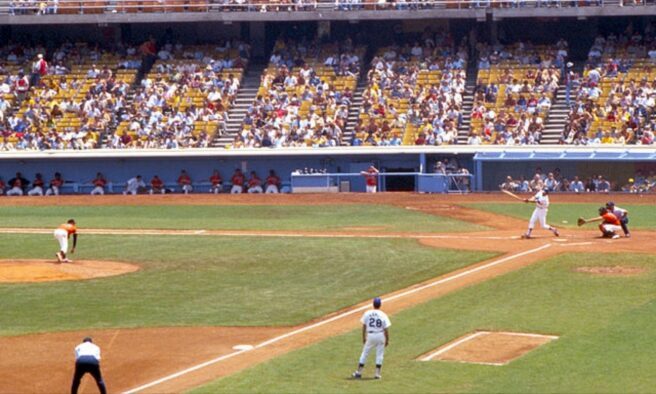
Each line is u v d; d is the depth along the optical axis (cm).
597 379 4650
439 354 5169
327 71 14738
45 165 13750
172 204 12456
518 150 12962
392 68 14612
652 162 12731
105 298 6725
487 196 12706
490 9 14550
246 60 15125
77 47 15550
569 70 14462
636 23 14975
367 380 4681
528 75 14162
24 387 4769
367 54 15400
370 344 4709
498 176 13088
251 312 6312
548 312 6069
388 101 14062
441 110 13788
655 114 13375
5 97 14575
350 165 13462
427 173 13275
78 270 7675
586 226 10038
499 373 4781
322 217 11100
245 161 13575
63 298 6725
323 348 5306
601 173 12875
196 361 5200
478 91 14038
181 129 14012
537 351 5175
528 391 4469
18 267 7738
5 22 15125
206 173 13662
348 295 6781
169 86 14612
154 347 5488
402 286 7050
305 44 15325
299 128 13850
